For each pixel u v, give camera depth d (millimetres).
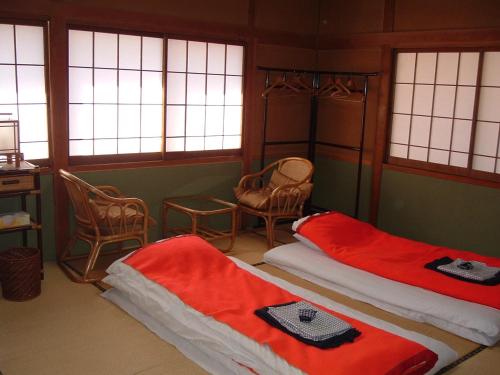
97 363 2916
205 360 2938
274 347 2602
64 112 4363
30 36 4160
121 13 4504
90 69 4523
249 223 5812
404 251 4223
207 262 3689
